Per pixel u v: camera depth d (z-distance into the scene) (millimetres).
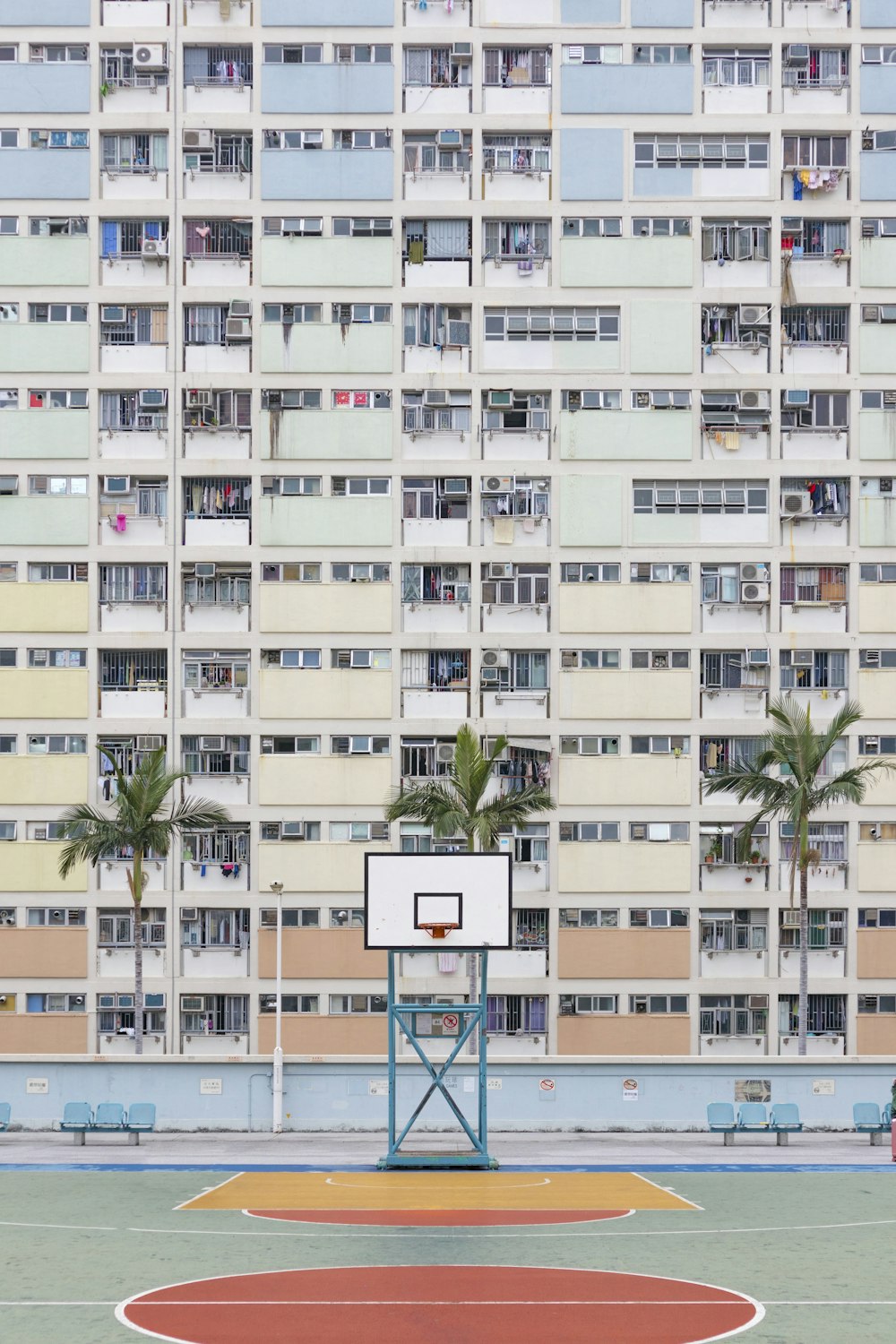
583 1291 18453
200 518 48688
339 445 48781
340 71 49688
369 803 47844
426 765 48156
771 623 48562
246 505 48969
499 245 49656
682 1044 47125
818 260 49500
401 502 48750
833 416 49375
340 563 48531
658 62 49969
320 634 48312
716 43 49875
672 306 49156
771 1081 36469
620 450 48812
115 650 48469
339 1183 27891
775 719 43375
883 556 48875
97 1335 16281
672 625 48531
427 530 48719
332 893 47531
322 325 49000
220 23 49812
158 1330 16516
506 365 49094
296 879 47562
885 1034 47281
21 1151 32750
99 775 47969
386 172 49469
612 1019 47125
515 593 48531
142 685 48375
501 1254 20844
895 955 47562
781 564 48781
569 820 47906
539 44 49812
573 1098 36375
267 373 49000
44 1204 25328
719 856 47875
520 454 48969
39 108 49656
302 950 47188
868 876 47781
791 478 49062
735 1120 35094
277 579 48531
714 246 49469
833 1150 33156
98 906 47438
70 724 48125
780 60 49844
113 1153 32312
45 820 47844
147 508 48938
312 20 49781
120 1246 21453
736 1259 20531
